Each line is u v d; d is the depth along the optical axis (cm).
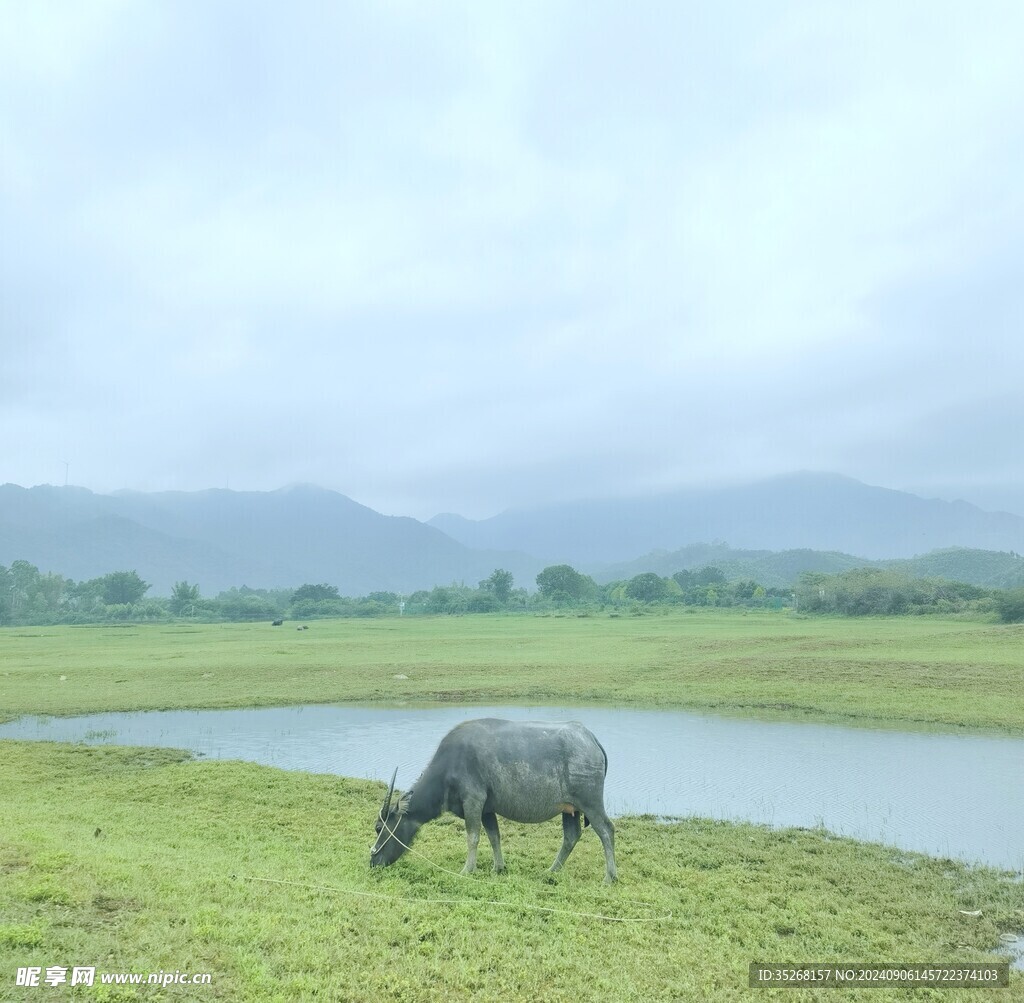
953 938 1044
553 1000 812
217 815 1573
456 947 923
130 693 3581
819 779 1992
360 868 1212
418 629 8150
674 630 6912
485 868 1251
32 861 1040
